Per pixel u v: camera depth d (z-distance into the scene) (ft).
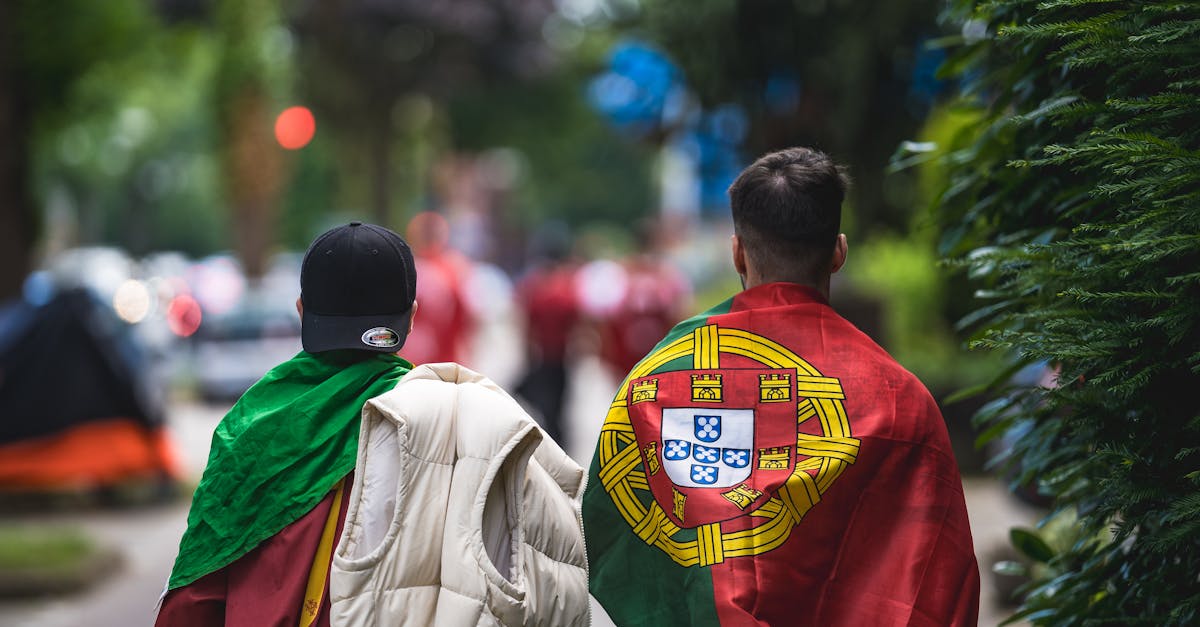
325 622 17.39
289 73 204.74
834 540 17.80
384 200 223.10
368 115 219.20
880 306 75.15
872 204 65.57
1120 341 17.56
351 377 18.16
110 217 437.99
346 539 17.10
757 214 19.17
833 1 56.13
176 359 148.77
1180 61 17.31
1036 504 31.58
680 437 18.47
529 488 17.83
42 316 69.62
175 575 17.71
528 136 253.85
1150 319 17.33
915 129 58.59
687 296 94.48
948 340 79.46
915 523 17.88
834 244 19.40
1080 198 20.25
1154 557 19.79
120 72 87.25
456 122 250.98
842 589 17.74
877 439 18.04
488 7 210.38
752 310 19.01
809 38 57.16
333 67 212.02
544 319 81.61
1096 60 17.54
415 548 17.03
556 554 17.93
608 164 398.42
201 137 386.11
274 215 181.27
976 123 22.93
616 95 64.34
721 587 17.44
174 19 119.24
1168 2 16.99
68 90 83.51
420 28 208.54
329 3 205.77
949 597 17.65
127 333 72.43
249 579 17.58
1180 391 18.33
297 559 17.48
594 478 18.79
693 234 183.11
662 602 18.02
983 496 66.03
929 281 80.07
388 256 18.54
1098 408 18.83
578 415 112.88
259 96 171.94
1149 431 18.47
